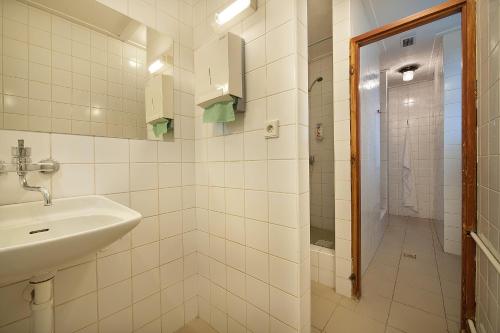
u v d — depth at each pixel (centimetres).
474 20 122
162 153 135
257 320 117
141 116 126
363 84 197
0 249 52
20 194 89
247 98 118
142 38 126
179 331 141
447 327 136
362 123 192
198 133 150
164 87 136
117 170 116
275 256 108
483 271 106
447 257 233
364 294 171
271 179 109
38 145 93
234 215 128
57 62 98
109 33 114
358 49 167
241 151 123
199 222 151
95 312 107
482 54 110
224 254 134
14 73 88
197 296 153
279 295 108
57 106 98
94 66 109
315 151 299
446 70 248
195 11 150
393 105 413
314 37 251
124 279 118
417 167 394
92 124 108
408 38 262
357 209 166
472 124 120
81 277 103
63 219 90
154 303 130
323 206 294
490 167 98
